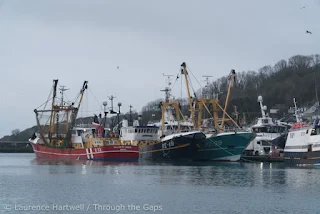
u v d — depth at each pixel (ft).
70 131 523.70
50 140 550.77
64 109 539.70
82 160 481.87
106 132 561.84
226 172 341.82
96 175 320.09
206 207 202.80
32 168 390.01
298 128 411.54
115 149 460.96
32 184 271.69
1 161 555.28
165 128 542.57
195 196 228.43
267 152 525.75
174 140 454.81
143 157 515.09
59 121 551.18
